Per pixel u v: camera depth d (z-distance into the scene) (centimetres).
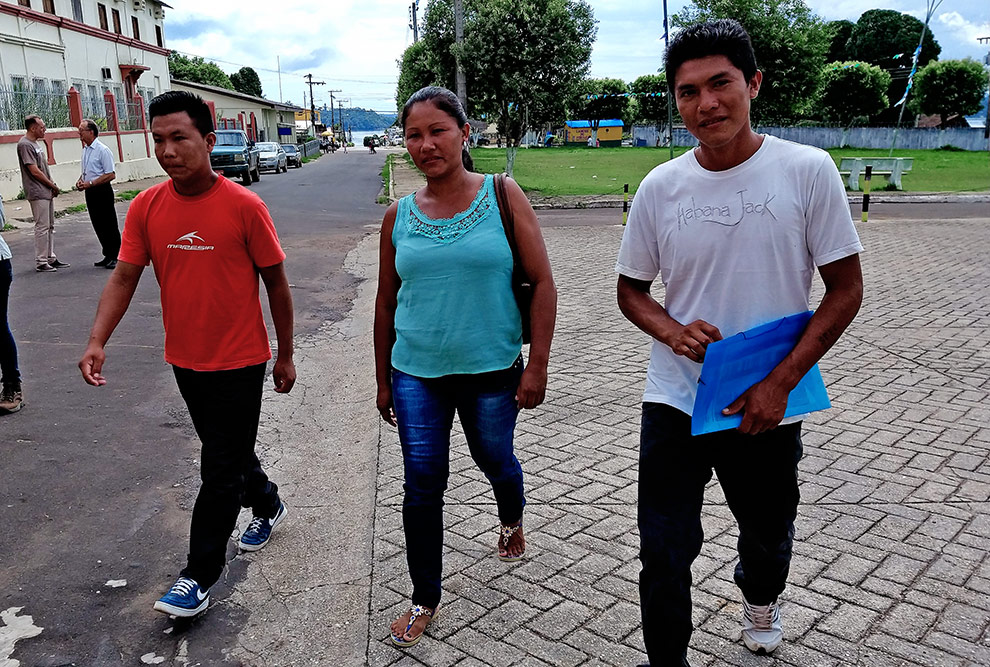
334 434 487
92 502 394
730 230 213
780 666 261
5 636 289
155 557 345
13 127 1989
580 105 2314
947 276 927
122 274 301
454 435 470
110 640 288
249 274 296
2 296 501
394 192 2255
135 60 3312
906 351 623
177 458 449
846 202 208
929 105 5569
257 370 301
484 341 274
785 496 233
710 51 204
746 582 258
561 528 358
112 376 592
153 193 297
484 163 3152
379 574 325
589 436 466
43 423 498
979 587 303
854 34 7325
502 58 2180
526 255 274
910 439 449
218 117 5238
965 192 2102
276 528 368
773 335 211
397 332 284
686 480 225
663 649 220
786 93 3338
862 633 277
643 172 2766
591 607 298
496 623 289
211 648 283
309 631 291
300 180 3000
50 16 2533
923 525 351
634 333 701
